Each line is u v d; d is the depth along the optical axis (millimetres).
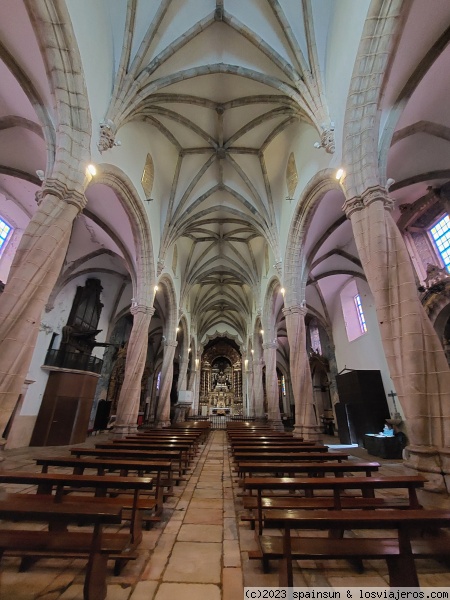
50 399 11352
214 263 21359
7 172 8898
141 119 10461
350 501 3271
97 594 2029
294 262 10938
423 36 5711
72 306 13836
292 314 10695
